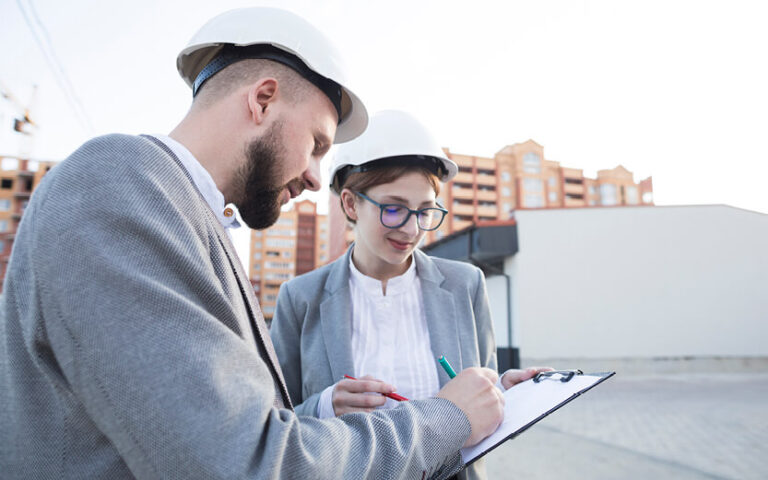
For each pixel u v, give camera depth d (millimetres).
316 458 503
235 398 494
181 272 544
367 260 1414
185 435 458
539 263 13344
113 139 588
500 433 723
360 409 989
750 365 13258
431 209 1294
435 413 653
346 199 1390
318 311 1457
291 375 1475
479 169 61750
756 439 4930
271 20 739
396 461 562
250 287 697
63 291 493
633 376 12703
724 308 13477
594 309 13258
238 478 452
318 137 791
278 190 742
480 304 1540
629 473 3838
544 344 13023
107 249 504
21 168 47656
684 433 5352
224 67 731
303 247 89812
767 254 13688
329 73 759
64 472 528
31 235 547
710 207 13836
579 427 5980
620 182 66500
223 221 696
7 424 556
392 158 1248
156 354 478
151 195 556
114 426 478
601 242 13555
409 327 1387
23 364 549
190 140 710
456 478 1057
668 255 13602
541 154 63188
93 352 476
